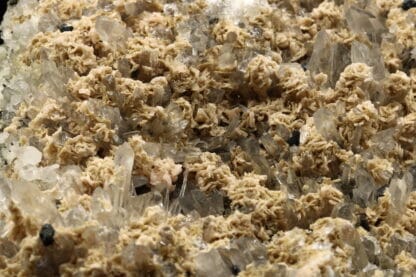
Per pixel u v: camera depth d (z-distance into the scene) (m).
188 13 0.31
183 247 0.25
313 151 0.28
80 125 0.28
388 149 0.29
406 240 0.27
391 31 0.32
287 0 0.32
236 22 0.31
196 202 0.27
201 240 0.26
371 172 0.28
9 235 0.25
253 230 0.26
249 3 0.32
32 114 0.28
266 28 0.31
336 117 0.29
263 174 0.28
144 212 0.26
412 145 0.29
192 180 0.28
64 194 0.26
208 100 0.29
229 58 0.30
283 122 0.29
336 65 0.30
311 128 0.28
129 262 0.25
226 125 0.29
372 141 0.29
